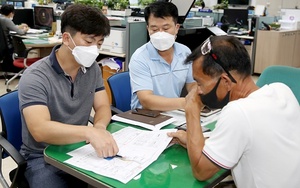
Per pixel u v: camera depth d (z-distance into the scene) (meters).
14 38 4.54
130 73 2.03
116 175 1.09
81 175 1.11
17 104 1.68
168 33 1.93
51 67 1.52
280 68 2.32
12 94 1.68
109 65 3.73
